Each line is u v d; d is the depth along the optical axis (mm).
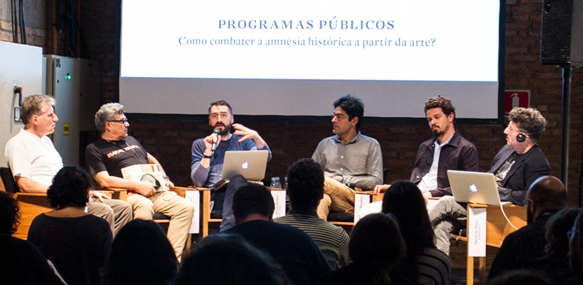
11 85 5266
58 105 5984
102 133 5406
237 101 6223
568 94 4746
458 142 5352
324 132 6445
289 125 6477
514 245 2928
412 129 6402
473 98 6059
